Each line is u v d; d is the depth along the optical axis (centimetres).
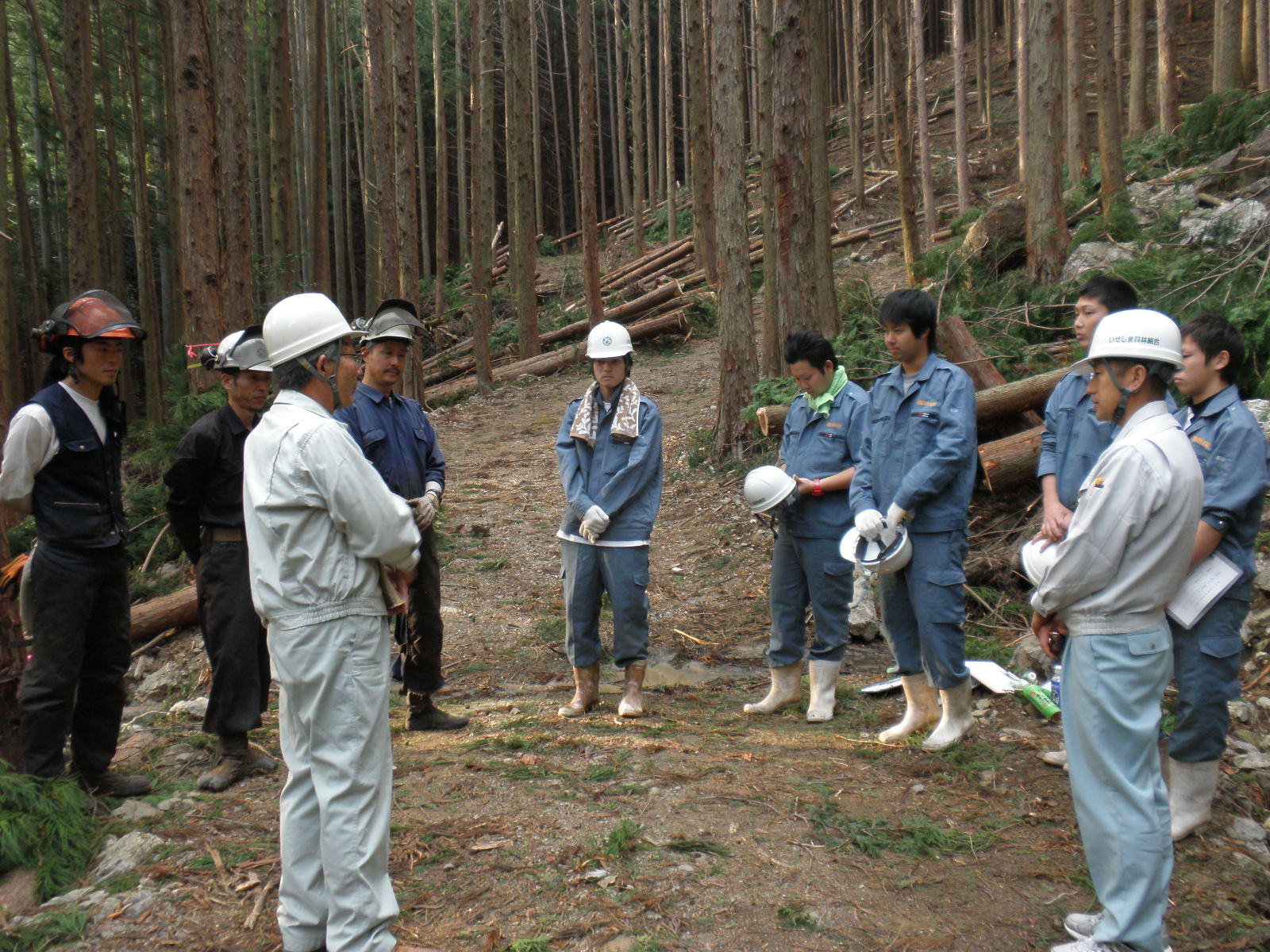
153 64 1767
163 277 1866
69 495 341
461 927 270
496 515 938
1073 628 250
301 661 248
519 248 1964
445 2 3344
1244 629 460
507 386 1767
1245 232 845
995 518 654
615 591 454
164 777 402
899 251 2059
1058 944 260
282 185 1564
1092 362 252
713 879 292
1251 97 1298
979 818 334
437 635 439
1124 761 241
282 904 261
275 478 249
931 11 3462
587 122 1933
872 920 271
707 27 2373
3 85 1324
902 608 414
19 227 1427
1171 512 235
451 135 3866
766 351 1041
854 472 430
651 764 386
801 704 488
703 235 2152
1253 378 635
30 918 285
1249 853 307
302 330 259
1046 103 1024
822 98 1036
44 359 1725
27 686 340
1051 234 1034
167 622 666
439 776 377
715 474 966
